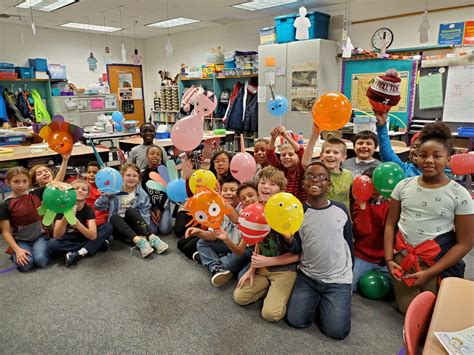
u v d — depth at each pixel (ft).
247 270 7.19
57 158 12.72
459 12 14.33
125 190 9.79
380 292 6.84
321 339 5.81
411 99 14.96
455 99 13.87
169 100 25.61
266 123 18.99
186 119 8.16
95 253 9.07
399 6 15.89
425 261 5.92
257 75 20.04
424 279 5.82
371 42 17.03
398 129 15.01
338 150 7.47
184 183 8.61
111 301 6.98
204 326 6.17
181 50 27.66
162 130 16.65
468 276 7.72
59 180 8.49
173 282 7.69
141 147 12.69
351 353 5.48
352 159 8.79
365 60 16.38
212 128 22.80
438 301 3.44
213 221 6.10
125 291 7.34
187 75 23.79
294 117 17.79
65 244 8.67
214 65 21.98
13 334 6.03
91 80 27.99
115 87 29.32
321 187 6.01
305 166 7.34
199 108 8.39
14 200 8.48
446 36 14.76
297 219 5.50
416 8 15.42
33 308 6.77
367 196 6.88
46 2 18.07
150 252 8.89
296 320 6.04
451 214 5.74
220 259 7.88
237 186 8.20
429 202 5.85
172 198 8.70
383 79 7.01
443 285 3.67
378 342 5.71
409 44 15.87
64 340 5.86
